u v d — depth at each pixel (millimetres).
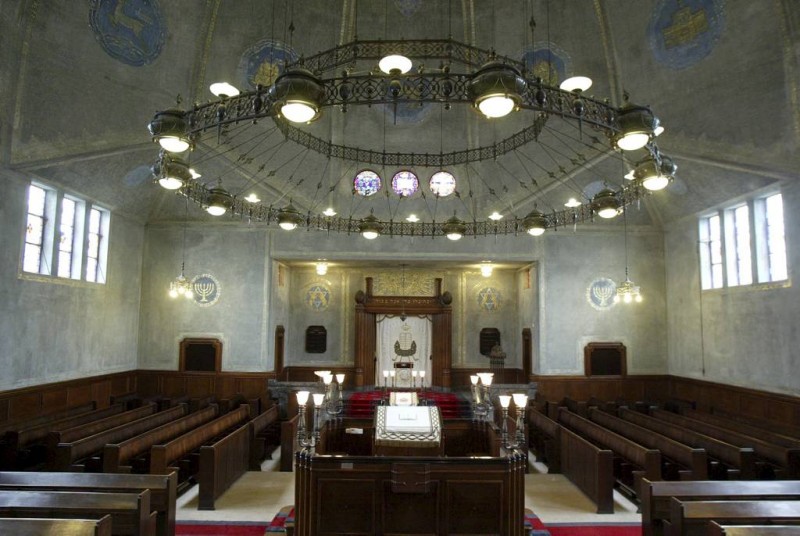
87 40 11977
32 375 13227
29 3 10703
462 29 15891
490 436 13289
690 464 9492
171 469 9484
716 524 4781
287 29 15055
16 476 6699
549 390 18359
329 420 14180
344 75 5516
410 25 15891
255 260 18688
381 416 10430
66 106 12328
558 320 18609
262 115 5645
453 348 21984
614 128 5738
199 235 18797
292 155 17188
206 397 17922
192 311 18562
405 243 18766
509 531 6789
